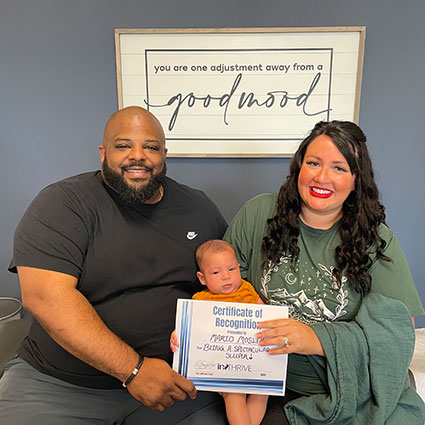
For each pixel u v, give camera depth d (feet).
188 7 5.21
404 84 5.39
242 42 5.23
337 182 3.45
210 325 3.48
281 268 3.89
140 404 3.81
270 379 3.49
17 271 3.76
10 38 5.40
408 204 5.83
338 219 3.81
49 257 3.53
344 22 5.20
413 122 5.52
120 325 3.86
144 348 3.90
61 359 3.76
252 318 3.47
